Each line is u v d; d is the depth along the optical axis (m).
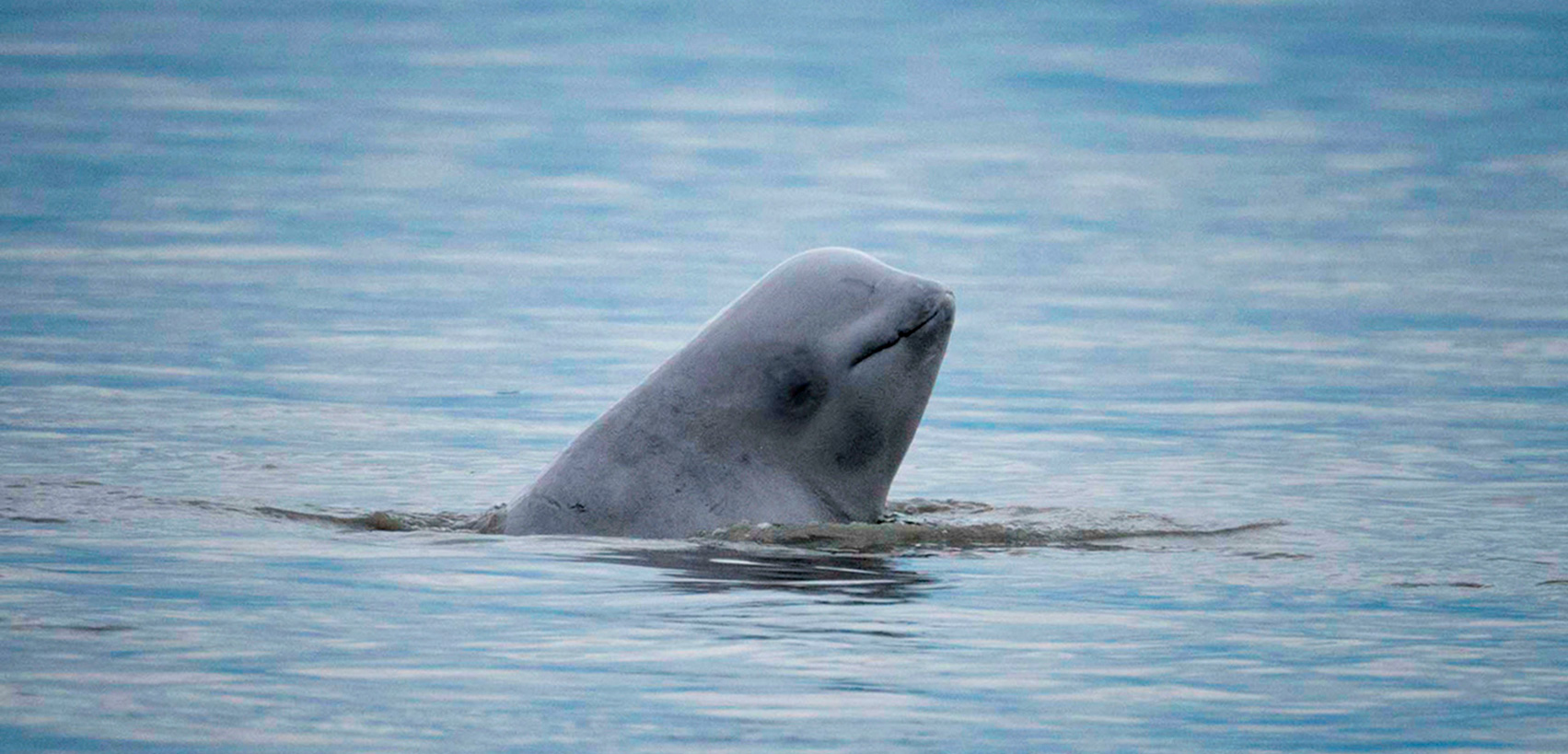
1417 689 27.44
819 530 38.00
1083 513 44.09
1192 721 25.72
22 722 23.81
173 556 35.28
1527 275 103.38
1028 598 33.38
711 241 121.19
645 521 38.28
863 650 29.25
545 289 99.94
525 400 67.12
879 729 24.97
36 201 129.38
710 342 39.47
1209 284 102.75
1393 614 32.34
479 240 120.38
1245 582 35.22
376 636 29.28
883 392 38.88
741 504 38.28
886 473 39.88
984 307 94.81
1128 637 30.48
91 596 31.42
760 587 33.69
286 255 110.62
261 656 27.67
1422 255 112.38
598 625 30.47
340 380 70.38
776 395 38.78
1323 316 90.94
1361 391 69.75
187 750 22.94
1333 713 26.19
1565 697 27.03
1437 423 62.16
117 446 54.03
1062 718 25.75
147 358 73.56
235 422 59.66
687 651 28.88
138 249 110.00
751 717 25.34
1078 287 102.12
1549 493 48.47
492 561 35.50
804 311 39.16
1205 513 45.47
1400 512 45.38
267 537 37.78
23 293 91.88
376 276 103.56
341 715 24.73
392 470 51.56
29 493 42.31
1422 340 83.12
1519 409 65.19
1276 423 63.06
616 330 86.69
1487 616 32.22
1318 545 39.78
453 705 25.48
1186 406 66.94
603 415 39.91
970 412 66.19
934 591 33.94
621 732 24.48
